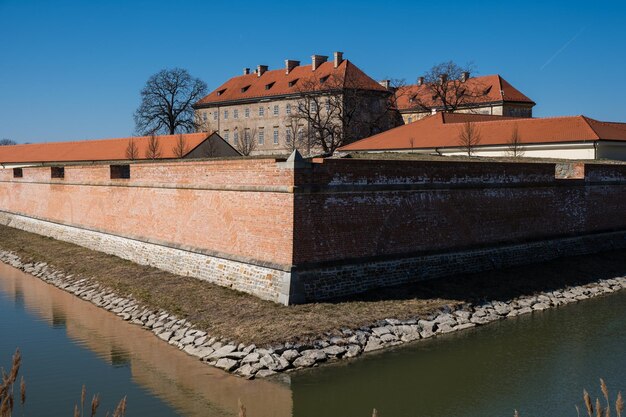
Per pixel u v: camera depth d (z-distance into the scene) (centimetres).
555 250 2659
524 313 2030
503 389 1439
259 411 1315
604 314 2053
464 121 5350
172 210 2402
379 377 1482
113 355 1673
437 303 1938
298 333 1608
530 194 2577
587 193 2867
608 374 1526
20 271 2903
